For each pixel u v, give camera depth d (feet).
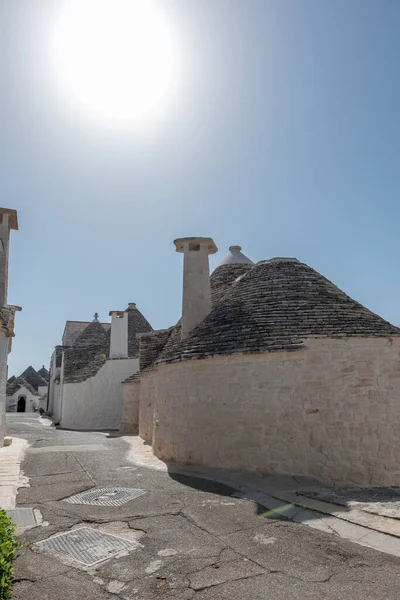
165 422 35.96
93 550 16.05
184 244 45.52
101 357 82.43
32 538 17.22
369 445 28.86
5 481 27.09
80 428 75.87
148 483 26.84
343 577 13.83
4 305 45.21
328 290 36.37
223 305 38.42
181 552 15.83
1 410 41.32
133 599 12.53
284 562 14.96
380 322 32.68
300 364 30.07
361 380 29.78
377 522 18.31
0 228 46.14
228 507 21.48
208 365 32.55
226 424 31.01
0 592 11.87
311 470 28.60
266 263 40.81
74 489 25.22
